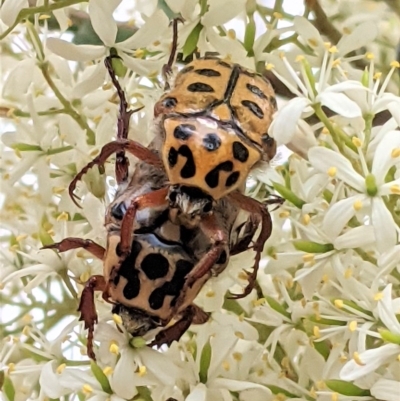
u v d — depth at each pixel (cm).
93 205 16
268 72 17
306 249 15
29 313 17
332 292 16
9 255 17
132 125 16
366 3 19
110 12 16
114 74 15
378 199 15
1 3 16
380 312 14
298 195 16
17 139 17
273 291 16
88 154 16
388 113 17
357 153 15
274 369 16
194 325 16
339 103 15
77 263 16
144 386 15
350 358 15
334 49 15
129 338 15
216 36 16
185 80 14
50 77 17
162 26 16
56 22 18
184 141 13
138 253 14
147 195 13
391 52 18
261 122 14
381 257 14
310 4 17
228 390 15
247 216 14
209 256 13
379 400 15
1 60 18
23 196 17
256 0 17
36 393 17
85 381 15
